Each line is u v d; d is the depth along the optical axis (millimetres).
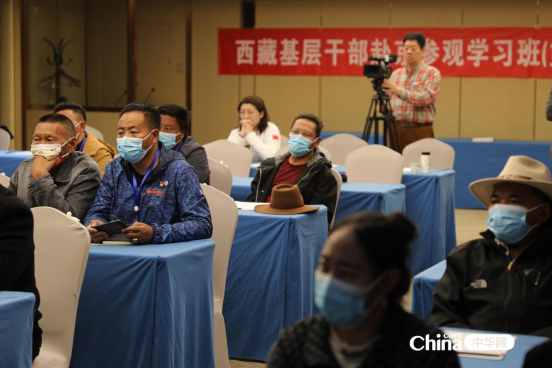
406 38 7129
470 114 9984
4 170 5930
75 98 10086
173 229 2814
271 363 1419
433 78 7090
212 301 2869
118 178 3061
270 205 3666
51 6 10008
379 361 1326
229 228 3139
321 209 3721
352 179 5598
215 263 3146
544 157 8445
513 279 2164
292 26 10461
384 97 6941
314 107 10492
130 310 2539
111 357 2568
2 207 2129
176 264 2570
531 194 2176
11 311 1947
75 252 2434
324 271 1340
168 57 10820
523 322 2119
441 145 6484
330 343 1385
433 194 5355
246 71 10617
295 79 10508
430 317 2232
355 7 10219
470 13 9828
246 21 10656
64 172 3215
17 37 9969
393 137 7008
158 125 3041
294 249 3412
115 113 10039
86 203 3174
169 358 2521
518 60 9695
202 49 10797
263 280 3449
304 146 4211
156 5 10789
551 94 5043
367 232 1314
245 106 6234
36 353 2227
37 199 3094
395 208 4801
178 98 10867
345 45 10258
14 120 10008
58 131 3164
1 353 1931
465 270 2234
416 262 5293
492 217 2186
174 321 2553
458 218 8016
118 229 2793
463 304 2229
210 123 10852
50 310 2424
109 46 10031
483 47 9797
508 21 9711
